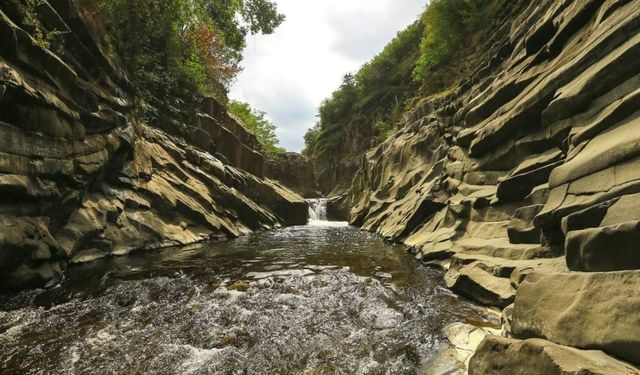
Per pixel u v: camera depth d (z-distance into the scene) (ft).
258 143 112.47
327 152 233.35
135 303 24.07
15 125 25.66
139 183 48.93
